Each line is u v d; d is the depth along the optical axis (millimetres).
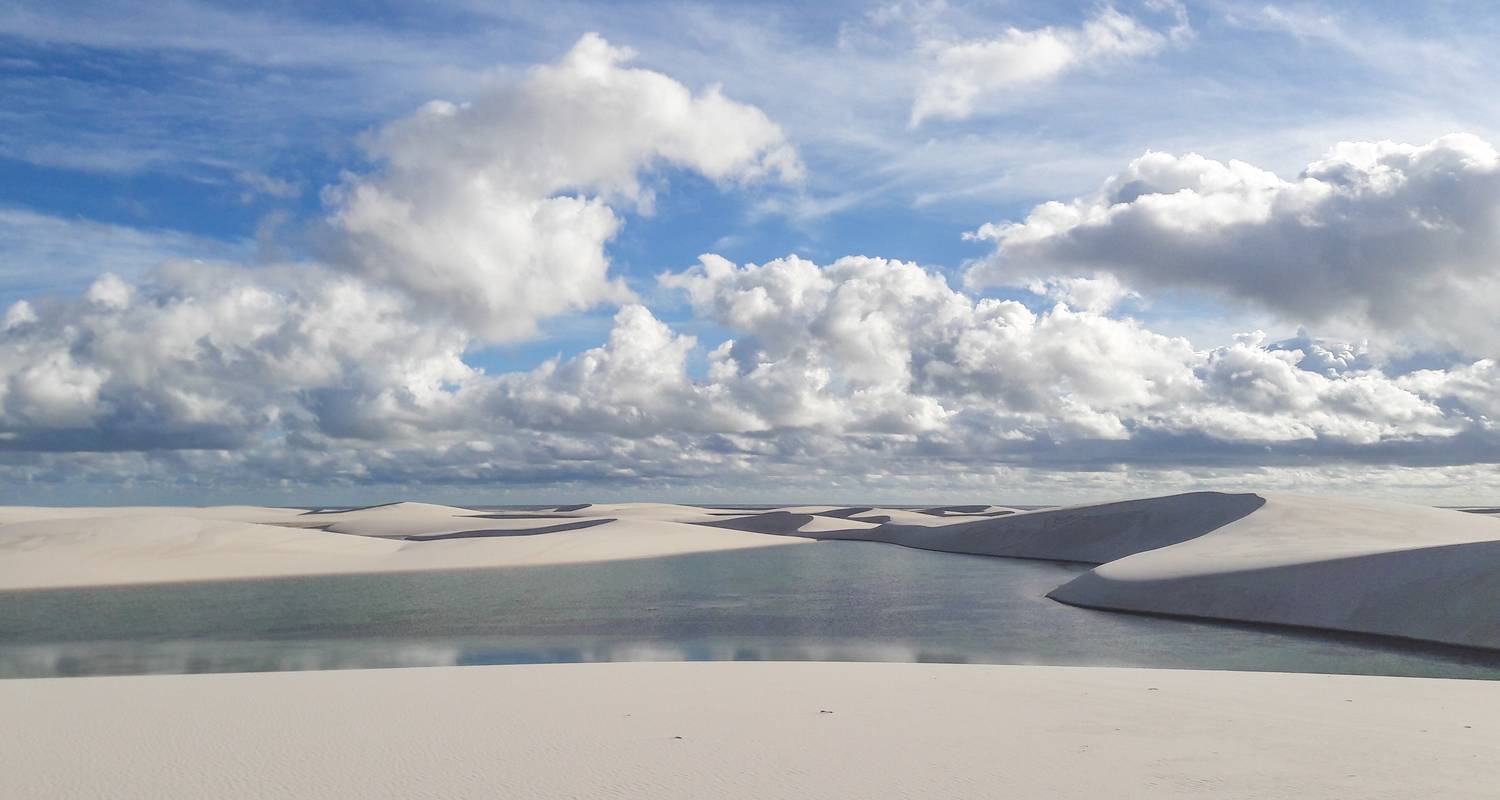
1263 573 36688
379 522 118125
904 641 29562
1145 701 14828
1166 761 10664
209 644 28719
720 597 43500
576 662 25141
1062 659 25969
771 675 17734
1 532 58094
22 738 11742
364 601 41188
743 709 13953
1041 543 78000
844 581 52469
